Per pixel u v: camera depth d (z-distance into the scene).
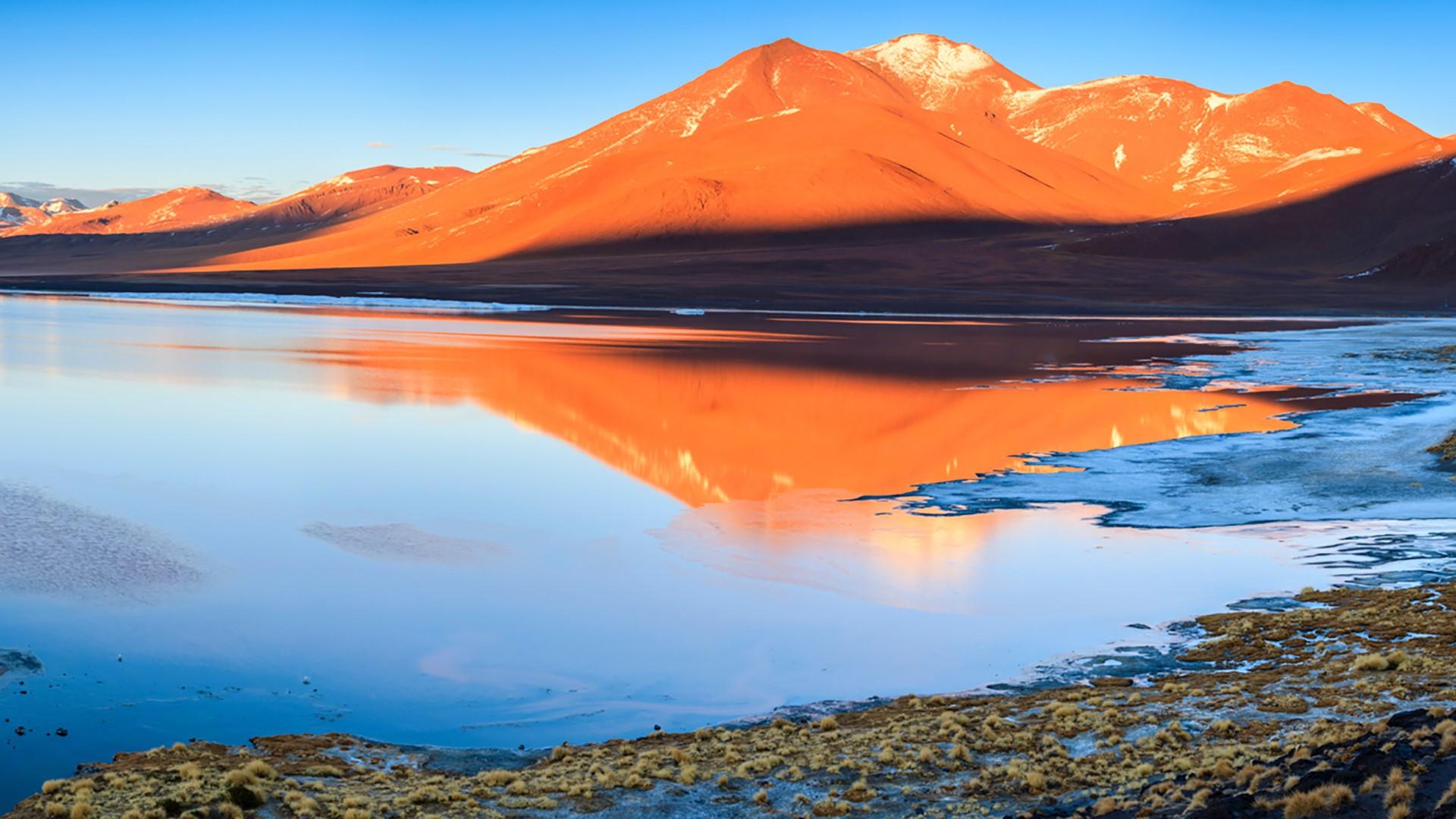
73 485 36.88
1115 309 161.62
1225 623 23.55
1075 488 37.41
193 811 14.02
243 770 15.41
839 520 33.56
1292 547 29.77
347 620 24.53
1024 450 44.44
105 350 81.62
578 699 20.52
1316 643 21.56
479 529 32.72
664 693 20.83
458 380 67.88
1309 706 17.62
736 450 45.62
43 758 17.16
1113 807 14.08
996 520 33.31
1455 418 51.09
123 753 17.00
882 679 21.33
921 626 24.20
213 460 42.31
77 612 24.23
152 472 39.53
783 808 14.98
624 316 134.50
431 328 110.56
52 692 19.86
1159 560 28.83
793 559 29.42
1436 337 109.06
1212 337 106.94
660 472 41.41
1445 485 36.59
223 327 106.62
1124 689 19.94
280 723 19.08
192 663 21.72
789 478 39.75
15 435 45.88
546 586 27.11
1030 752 16.66
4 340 87.88
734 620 24.75
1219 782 14.04
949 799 15.04
